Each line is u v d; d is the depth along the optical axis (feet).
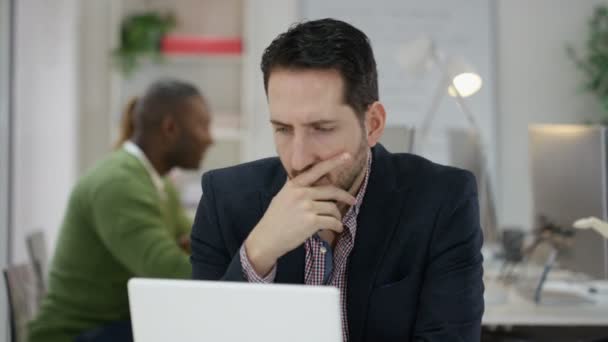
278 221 4.63
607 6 17.75
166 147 9.50
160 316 3.68
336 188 4.68
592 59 17.40
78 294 8.88
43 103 14.92
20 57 14.17
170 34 17.61
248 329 3.60
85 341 8.50
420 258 4.97
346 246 5.08
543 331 8.29
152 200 8.77
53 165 15.24
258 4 17.52
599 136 7.98
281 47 4.47
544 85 17.87
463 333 4.76
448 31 17.72
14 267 8.73
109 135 17.22
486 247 11.53
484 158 11.44
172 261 8.37
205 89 17.53
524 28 17.84
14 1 13.89
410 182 5.17
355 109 4.55
